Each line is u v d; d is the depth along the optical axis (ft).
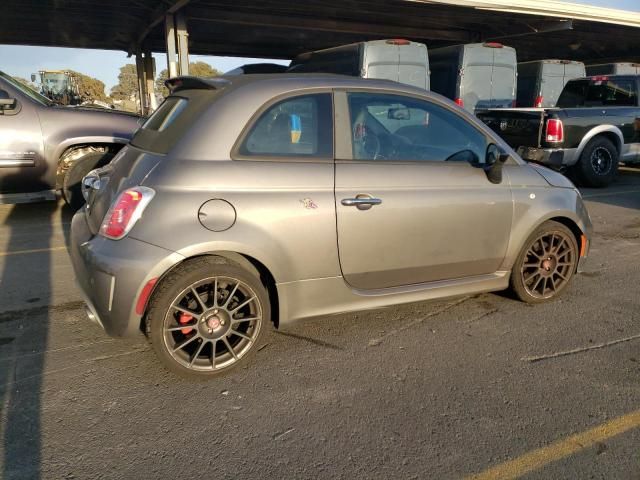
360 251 10.72
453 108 12.08
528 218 12.62
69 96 76.79
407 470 7.75
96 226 10.02
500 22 53.16
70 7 46.55
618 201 26.84
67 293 14.23
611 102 32.83
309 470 7.73
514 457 8.04
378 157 11.19
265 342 11.55
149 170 9.62
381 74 32.53
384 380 10.12
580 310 13.44
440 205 11.34
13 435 8.39
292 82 10.55
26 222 21.58
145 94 68.74
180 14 44.50
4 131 19.95
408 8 46.14
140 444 8.24
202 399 9.44
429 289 11.92
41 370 10.34
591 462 7.92
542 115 27.81
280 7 46.52
